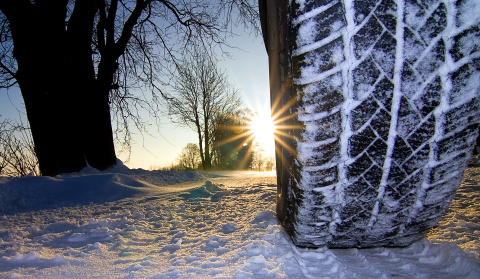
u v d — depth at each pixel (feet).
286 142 0.90
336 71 0.75
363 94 0.76
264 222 1.35
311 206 0.86
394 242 1.02
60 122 4.76
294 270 0.88
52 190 3.22
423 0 0.72
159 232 1.42
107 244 1.23
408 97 0.75
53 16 4.78
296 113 0.80
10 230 1.46
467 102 0.76
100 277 0.89
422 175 0.83
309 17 0.75
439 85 0.75
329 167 0.81
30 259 1.04
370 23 0.73
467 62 0.74
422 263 0.97
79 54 5.23
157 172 4.97
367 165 0.81
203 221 1.57
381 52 0.74
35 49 4.64
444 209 0.89
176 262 0.98
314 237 0.95
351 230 0.92
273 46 0.98
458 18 0.72
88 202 2.84
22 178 3.30
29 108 4.72
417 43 0.73
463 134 0.79
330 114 0.77
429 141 0.79
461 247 1.03
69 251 1.12
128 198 2.84
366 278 0.85
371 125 0.77
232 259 0.97
